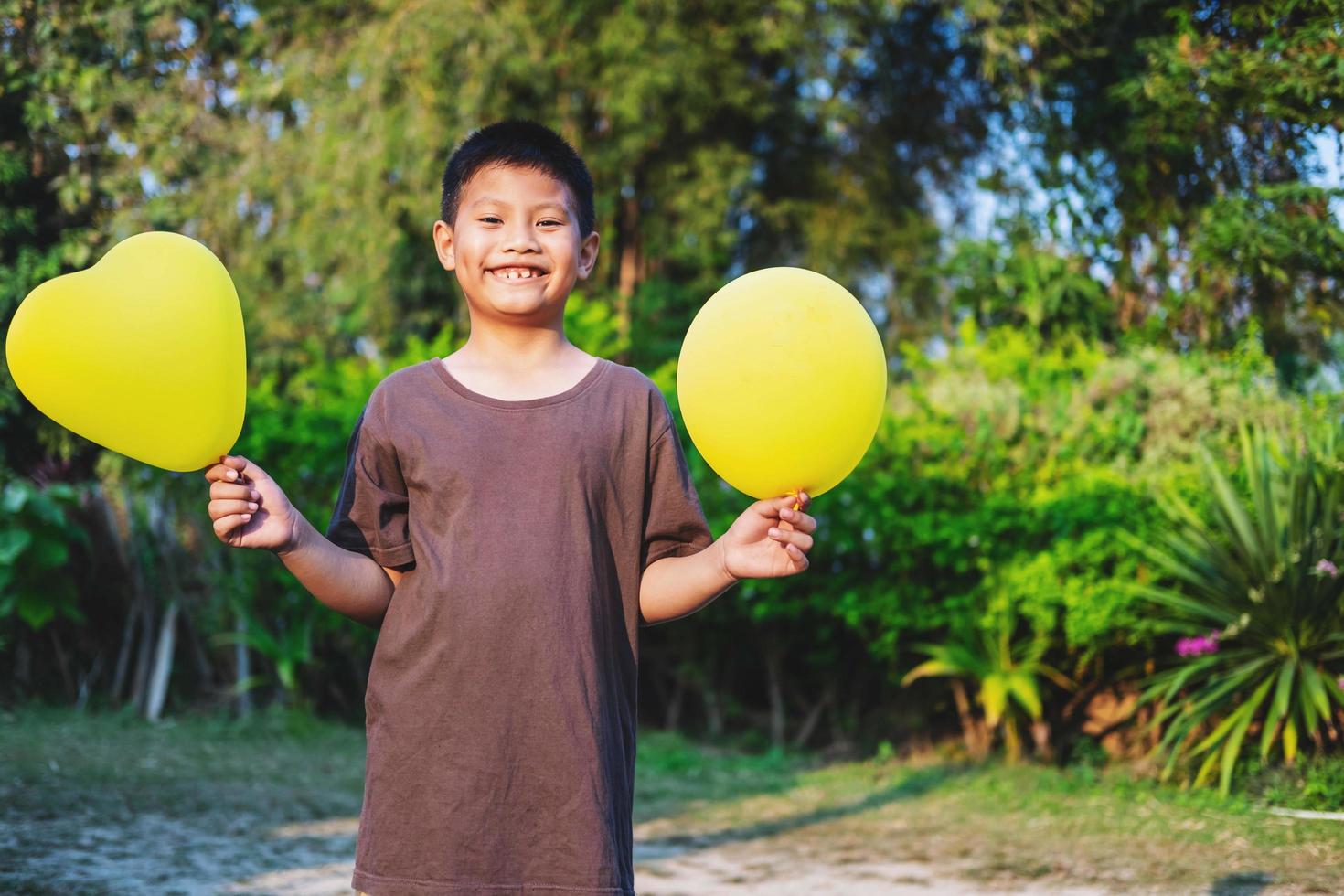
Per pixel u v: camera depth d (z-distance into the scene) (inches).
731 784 203.9
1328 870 138.8
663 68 336.5
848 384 61.7
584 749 59.8
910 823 172.2
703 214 369.4
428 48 298.4
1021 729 218.8
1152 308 256.5
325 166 294.7
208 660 252.1
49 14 237.3
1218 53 211.6
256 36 296.2
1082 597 194.9
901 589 218.7
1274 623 179.3
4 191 246.2
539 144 67.2
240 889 132.6
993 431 222.4
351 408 249.1
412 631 61.2
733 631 253.6
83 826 155.4
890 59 355.6
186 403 61.4
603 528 64.3
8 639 244.8
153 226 260.2
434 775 59.4
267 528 61.5
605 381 66.8
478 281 65.4
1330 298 216.5
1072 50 243.0
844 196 402.0
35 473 255.6
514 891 58.8
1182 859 146.5
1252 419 217.8
